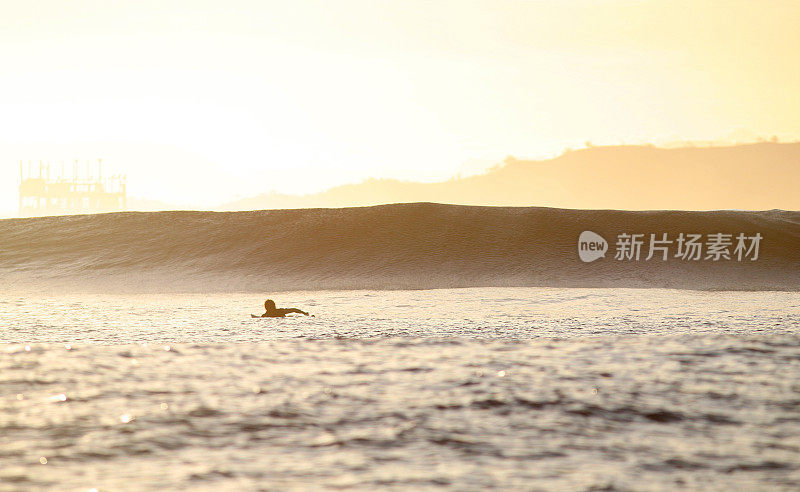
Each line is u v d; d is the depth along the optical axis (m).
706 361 76.00
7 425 49.09
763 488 37.31
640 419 50.94
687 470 40.09
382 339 96.06
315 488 37.50
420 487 37.59
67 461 41.66
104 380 65.25
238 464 41.31
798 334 100.44
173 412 52.94
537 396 58.19
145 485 37.81
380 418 51.38
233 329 110.00
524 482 38.28
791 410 53.56
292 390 60.81
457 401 56.44
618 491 36.88
